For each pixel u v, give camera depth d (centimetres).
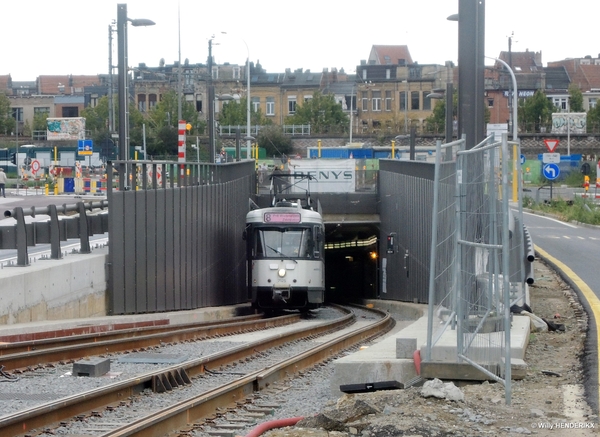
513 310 1955
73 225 2902
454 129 10069
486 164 1327
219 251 4053
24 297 2297
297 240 4044
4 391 1447
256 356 2061
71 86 16950
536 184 9188
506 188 1179
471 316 1364
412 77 13838
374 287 6000
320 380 1739
